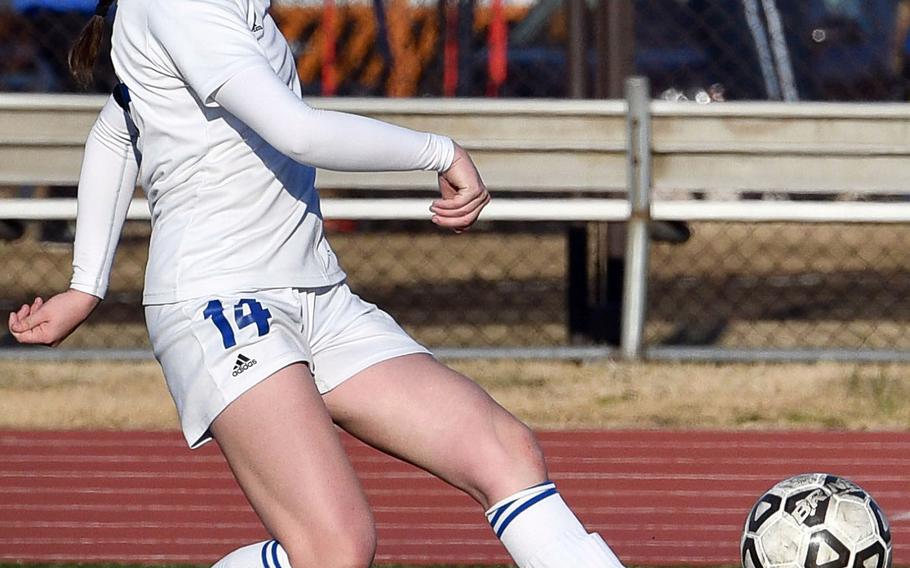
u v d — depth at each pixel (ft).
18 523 59.93
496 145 84.79
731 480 66.13
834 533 42.88
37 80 154.51
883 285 120.98
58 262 134.00
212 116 33.63
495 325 103.96
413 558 54.39
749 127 84.69
